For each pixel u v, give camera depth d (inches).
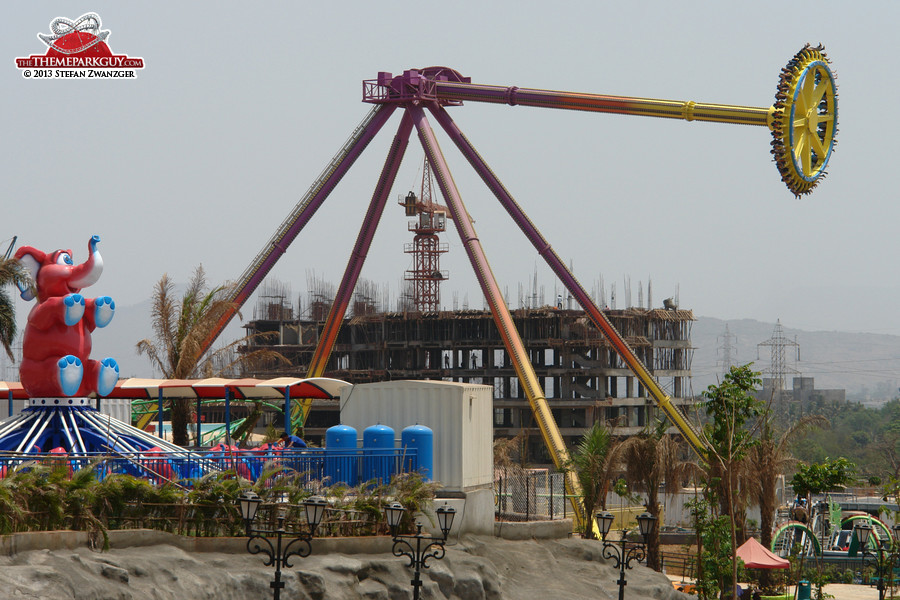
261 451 1470.2
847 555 2994.6
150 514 1270.9
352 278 3595.0
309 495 1357.0
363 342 6550.2
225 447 1624.0
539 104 3368.6
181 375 2078.0
